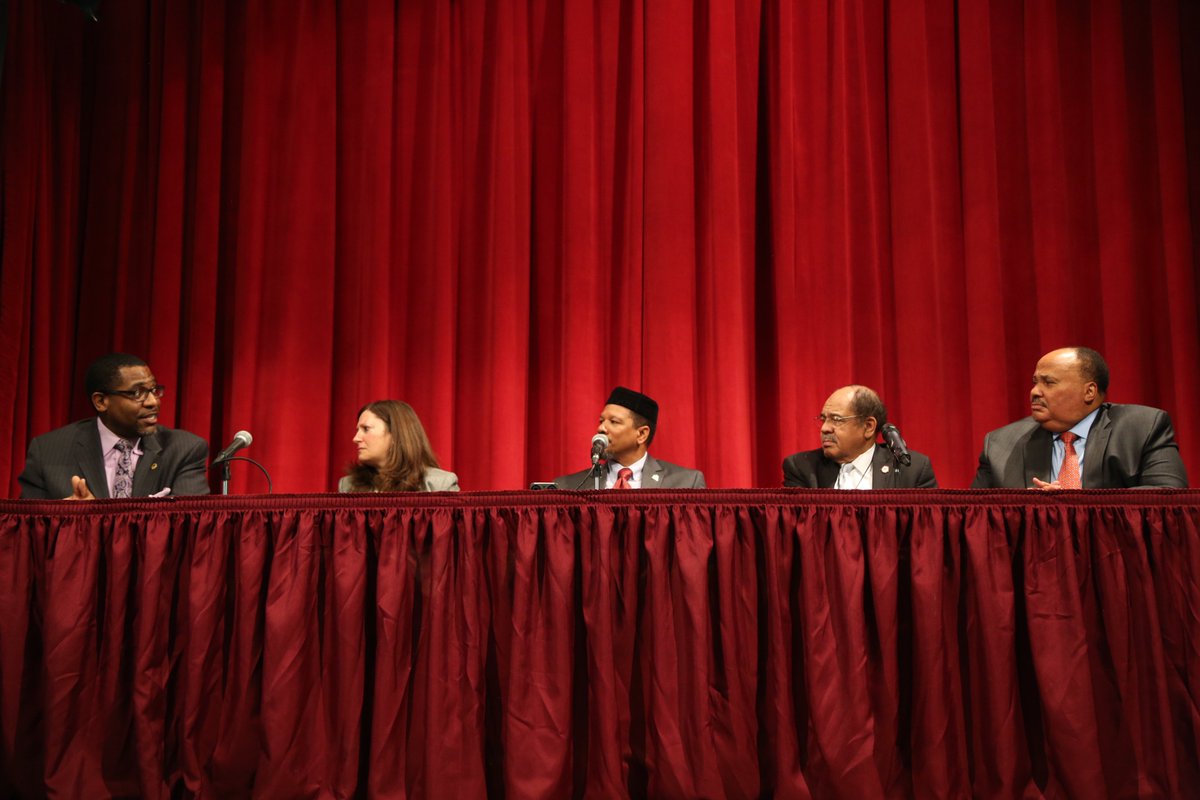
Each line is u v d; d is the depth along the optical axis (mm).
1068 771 2143
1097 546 2246
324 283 4992
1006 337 4664
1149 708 2188
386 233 4957
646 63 4918
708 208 4812
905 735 2223
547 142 5043
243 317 4980
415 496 2289
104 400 3289
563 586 2232
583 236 4828
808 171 4836
